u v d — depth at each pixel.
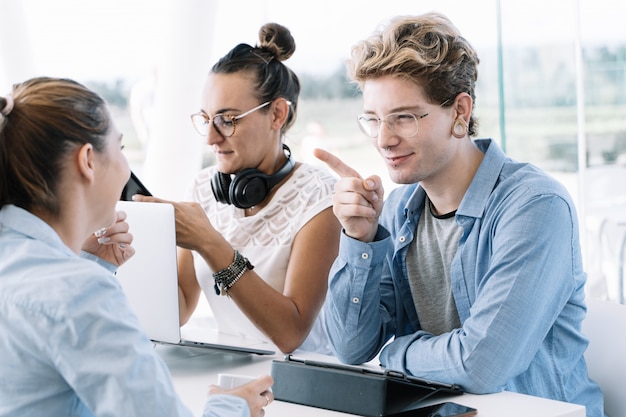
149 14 3.93
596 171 3.57
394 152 1.76
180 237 2.02
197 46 3.76
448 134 1.78
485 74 3.65
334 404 1.59
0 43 3.74
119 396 1.12
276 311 2.07
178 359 2.01
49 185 1.24
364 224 1.84
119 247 1.80
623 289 3.55
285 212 2.27
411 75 1.71
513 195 1.77
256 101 2.22
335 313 1.94
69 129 1.24
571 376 1.88
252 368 1.91
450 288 1.91
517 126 3.64
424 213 1.96
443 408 1.54
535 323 1.69
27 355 1.15
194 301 2.43
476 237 1.83
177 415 1.15
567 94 3.57
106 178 1.30
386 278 2.02
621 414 1.93
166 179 3.87
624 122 3.53
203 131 2.26
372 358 1.99
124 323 1.15
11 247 1.21
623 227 3.55
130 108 3.99
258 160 2.27
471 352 1.66
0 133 1.22
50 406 1.17
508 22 3.60
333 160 1.84
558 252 1.72
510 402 1.62
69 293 1.13
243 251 2.29
